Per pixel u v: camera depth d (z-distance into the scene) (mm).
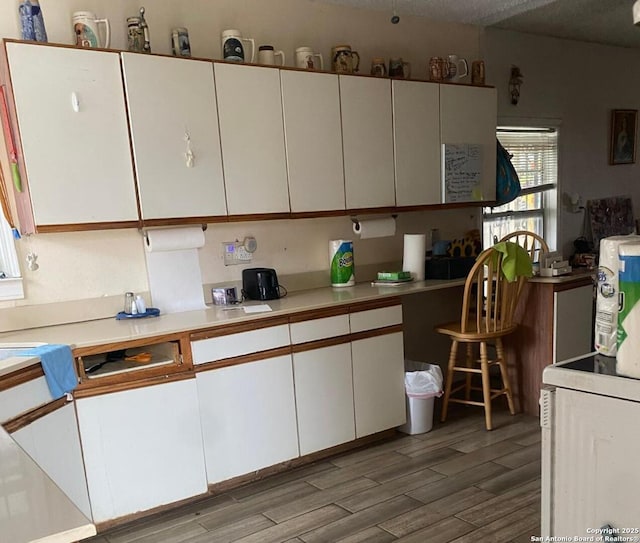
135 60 2295
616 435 1009
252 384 2482
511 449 2771
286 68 2709
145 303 2686
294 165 2771
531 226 4496
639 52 5047
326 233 3266
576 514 1089
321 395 2693
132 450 2211
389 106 3078
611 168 4934
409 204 3217
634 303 992
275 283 2887
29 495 1113
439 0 3264
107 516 2176
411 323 3672
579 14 3754
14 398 1824
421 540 2059
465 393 3525
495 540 2025
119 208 2311
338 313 2723
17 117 2076
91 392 2123
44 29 2217
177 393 2291
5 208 2316
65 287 2502
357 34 3312
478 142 3488
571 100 4520
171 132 2400
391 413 2949
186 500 2381
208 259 2861
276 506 2367
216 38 2809
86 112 2205
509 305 3057
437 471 2588
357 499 2385
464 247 3920
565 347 3137
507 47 4043
